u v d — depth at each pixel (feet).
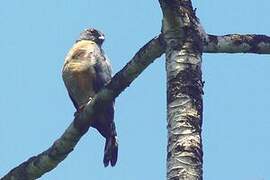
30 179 39.91
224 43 34.81
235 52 35.24
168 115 28.55
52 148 38.68
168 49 30.27
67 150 38.40
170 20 30.40
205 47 34.58
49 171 39.58
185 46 29.96
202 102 28.99
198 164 26.76
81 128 37.58
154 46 33.09
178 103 28.55
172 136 27.73
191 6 31.14
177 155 26.94
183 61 29.63
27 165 39.70
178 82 29.09
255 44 34.99
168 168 26.89
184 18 30.48
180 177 26.37
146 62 33.99
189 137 27.43
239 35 35.14
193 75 29.37
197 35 30.48
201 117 28.43
